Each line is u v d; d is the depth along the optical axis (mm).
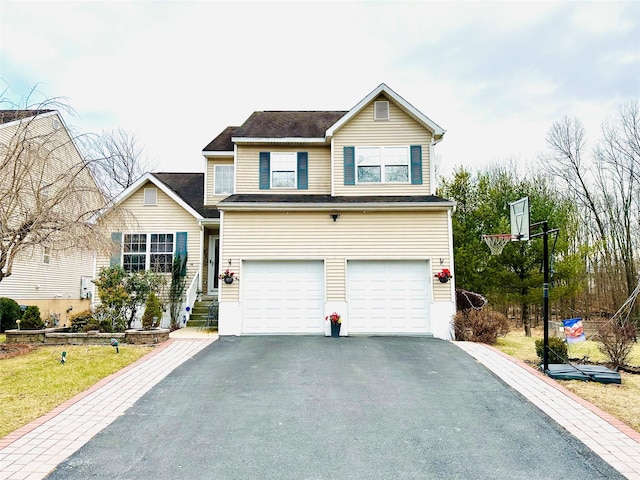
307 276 12961
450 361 9266
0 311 14477
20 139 10094
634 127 22656
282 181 15023
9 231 9633
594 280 24734
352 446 4957
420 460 4613
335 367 8641
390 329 12719
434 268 12805
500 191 21719
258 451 4816
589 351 11633
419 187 14203
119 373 8172
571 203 25141
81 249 10227
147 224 16266
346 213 13039
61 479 4133
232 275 12695
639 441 5137
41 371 8234
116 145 30344
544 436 5281
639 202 22797
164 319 14023
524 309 17797
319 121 16562
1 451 4742
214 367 8617
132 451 4797
